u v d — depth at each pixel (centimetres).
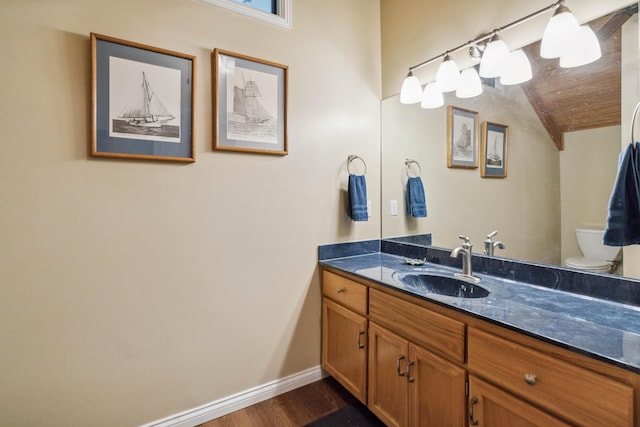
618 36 127
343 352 191
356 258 219
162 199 157
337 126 215
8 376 129
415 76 210
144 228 153
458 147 188
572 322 108
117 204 147
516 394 105
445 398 130
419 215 211
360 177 215
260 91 181
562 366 94
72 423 141
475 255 179
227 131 171
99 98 140
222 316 176
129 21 147
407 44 216
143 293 154
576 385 91
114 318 148
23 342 131
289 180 195
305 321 206
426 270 185
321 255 210
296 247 200
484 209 175
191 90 161
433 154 202
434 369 134
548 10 143
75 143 137
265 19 184
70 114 136
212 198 170
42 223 132
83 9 138
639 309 120
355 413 180
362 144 228
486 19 170
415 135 212
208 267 171
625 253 127
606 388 85
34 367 133
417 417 142
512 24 155
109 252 146
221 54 169
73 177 137
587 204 137
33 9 129
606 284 131
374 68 233
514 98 161
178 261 162
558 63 143
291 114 194
